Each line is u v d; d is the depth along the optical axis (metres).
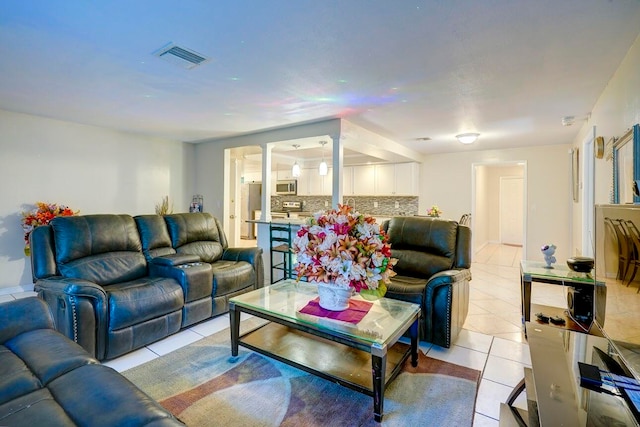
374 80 2.68
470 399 2.03
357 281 2.11
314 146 5.08
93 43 2.08
